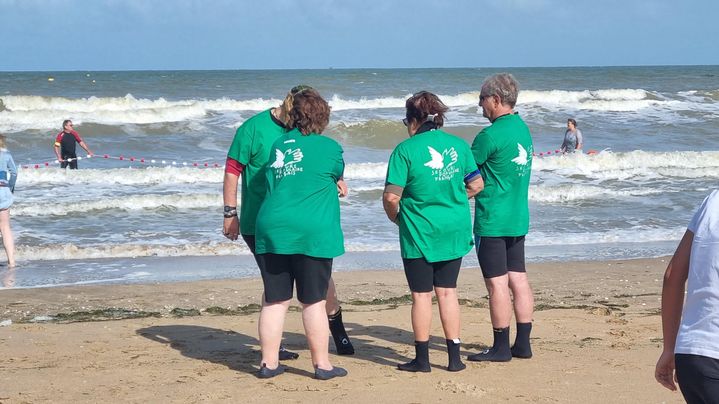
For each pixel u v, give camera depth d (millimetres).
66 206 13664
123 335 6480
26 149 20797
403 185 4941
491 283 5520
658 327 6746
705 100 33469
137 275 9758
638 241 12148
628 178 17891
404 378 5137
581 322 6953
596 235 12539
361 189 15750
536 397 4734
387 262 10508
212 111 26672
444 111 5082
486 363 5516
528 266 10188
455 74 69938
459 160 5031
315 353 5145
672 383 2842
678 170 18484
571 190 15875
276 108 5348
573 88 46000
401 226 5117
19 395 4789
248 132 5234
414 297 5203
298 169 4938
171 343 6199
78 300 8273
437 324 6898
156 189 15961
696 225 2738
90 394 4820
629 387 4941
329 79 54812
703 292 2646
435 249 5066
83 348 6000
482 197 5441
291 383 5031
